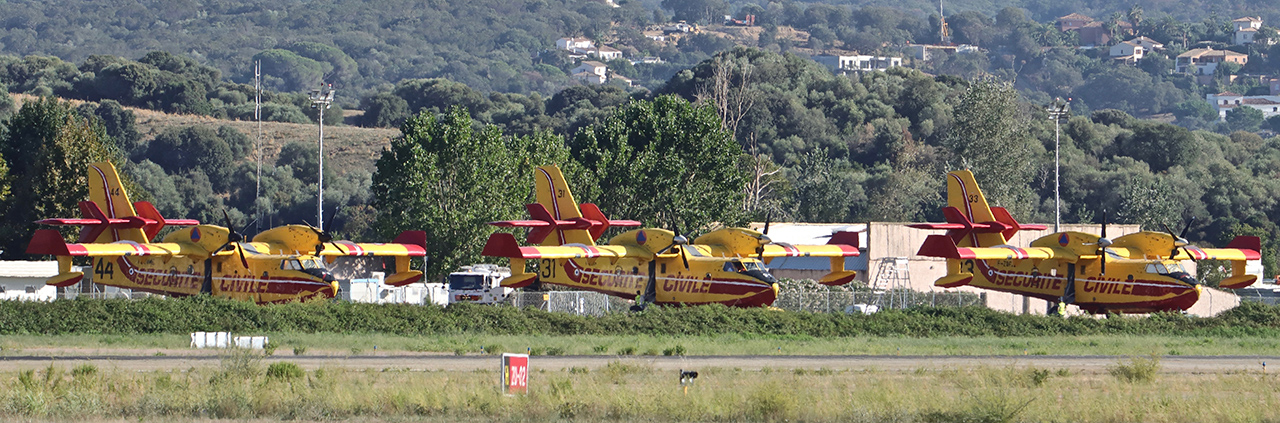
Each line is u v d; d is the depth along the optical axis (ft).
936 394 319.88
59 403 297.12
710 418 296.92
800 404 304.30
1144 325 592.60
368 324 534.37
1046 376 366.02
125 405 301.02
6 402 293.43
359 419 292.20
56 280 624.59
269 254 620.08
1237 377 371.97
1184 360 446.19
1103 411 304.09
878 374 384.47
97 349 436.35
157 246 618.85
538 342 483.51
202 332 500.74
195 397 305.73
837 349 472.85
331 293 620.49
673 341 503.20
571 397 311.06
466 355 434.71
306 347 445.37
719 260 639.76
